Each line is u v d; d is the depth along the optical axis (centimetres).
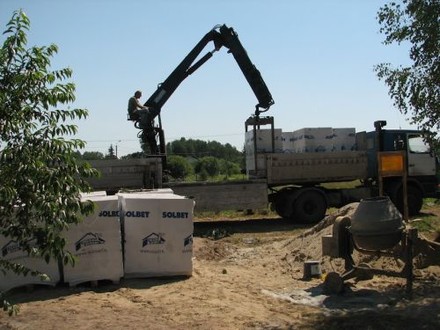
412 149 1900
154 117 1803
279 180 1791
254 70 1841
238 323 663
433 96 739
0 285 793
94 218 841
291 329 639
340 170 1847
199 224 1845
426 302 735
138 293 802
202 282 882
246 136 1881
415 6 719
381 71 781
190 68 1834
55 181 434
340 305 745
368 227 777
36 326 645
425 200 2478
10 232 454
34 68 440
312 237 1139
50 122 450
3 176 430
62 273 830
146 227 889
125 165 1628
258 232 1625
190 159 4172
